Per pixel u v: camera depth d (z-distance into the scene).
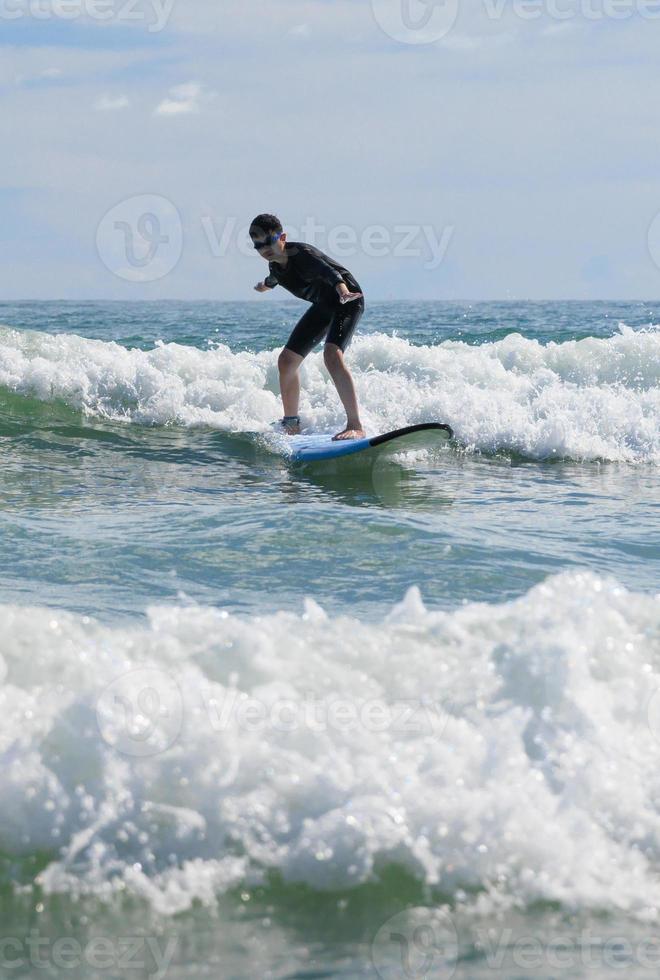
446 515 23.53
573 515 23.84
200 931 8.13
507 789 9.23
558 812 9.20
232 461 31.75
